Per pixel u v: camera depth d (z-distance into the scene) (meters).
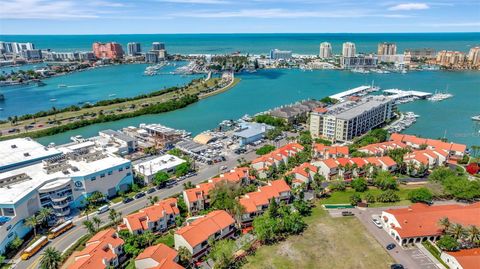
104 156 166.88
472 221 118.19
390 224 120.56
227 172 170.12
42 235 124.38
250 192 145.00
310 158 189.00
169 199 137.62
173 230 125.62
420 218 119.44
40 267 105.19
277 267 105.12
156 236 121.75
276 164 175.00
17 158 164.12
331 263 106.69
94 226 128.12
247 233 124.38
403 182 162.50
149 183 166.25
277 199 140.00
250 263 107.06
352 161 171.25
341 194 152.12
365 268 104.00
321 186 159.75
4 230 113.50
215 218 119.88
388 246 113.88
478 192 139.38
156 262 98.69
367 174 166.88
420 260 106.88
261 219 122.06
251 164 177.88
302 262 107.38
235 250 113.19
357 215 133.88
